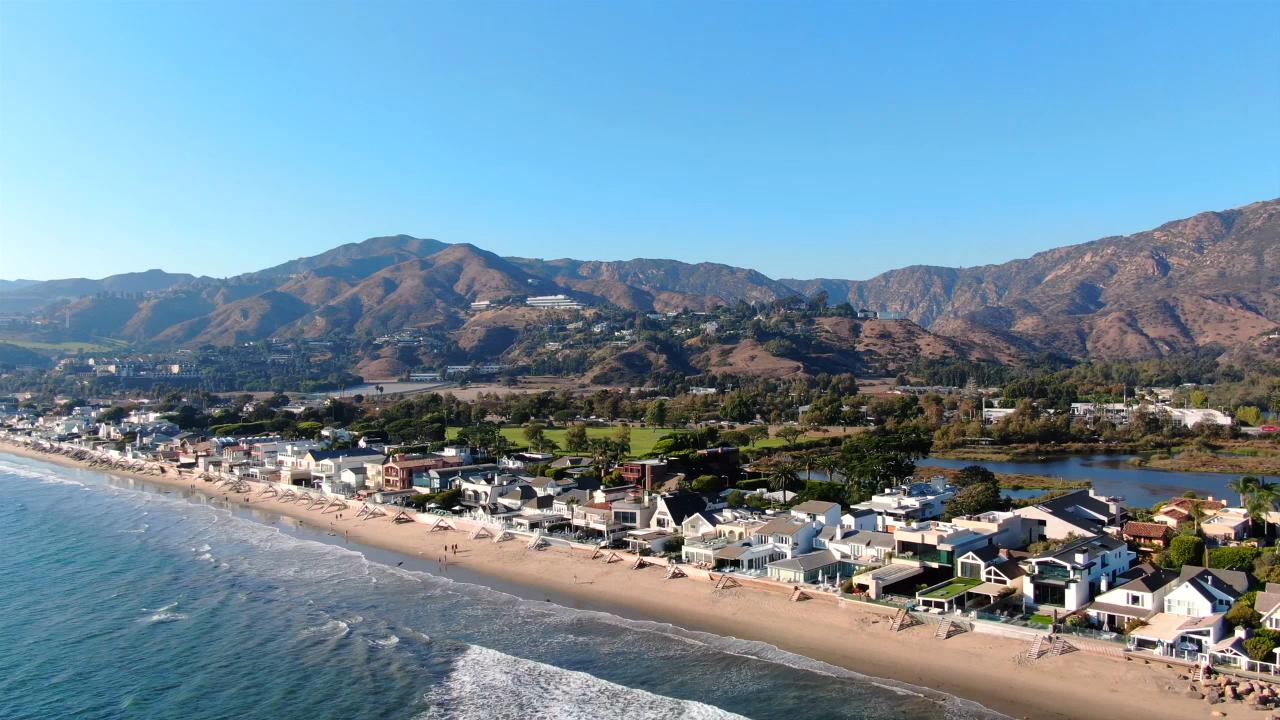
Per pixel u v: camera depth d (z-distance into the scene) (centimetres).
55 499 18675
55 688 7588
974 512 11850
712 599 9156
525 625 8700
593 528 12481
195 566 11806
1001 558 8806
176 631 8975
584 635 8312
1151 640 6819
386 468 17600
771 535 10400
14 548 13288
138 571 11619
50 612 9775
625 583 9975
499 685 7181
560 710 6638
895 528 10375
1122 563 8794
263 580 10919
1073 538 9356
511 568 11056
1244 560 8825
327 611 9469
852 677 6962
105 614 9644
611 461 17175
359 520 15012
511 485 15362
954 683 6731
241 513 16538
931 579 8988
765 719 6309
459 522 13625
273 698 7169
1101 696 6300
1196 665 6506
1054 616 7600
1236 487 11069
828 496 13250
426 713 6706
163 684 7588
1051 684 6556
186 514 16438
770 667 7262
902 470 14775
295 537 13825
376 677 7488
